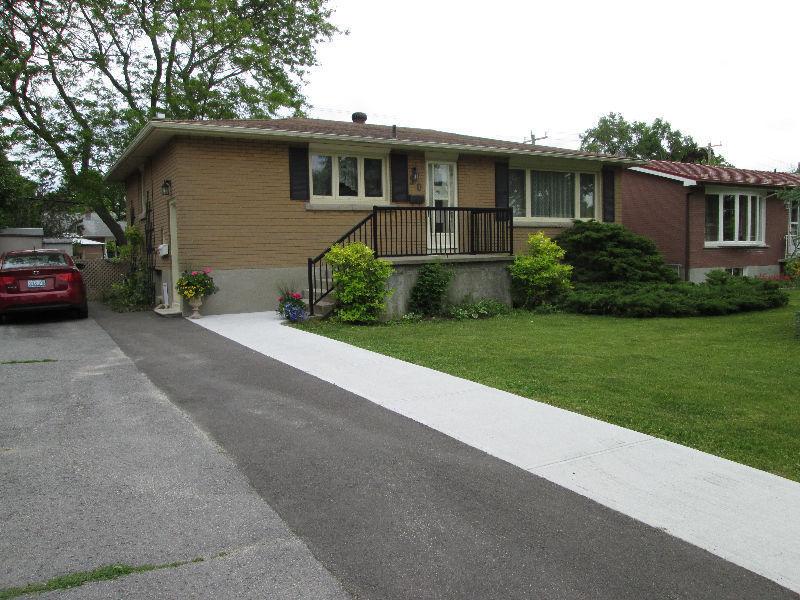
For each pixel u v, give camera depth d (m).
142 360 7.88
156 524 3.42
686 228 19.64
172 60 23.06
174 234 12.45
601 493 3.83
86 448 4.63
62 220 37.94
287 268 12.84
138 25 21.34
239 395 6.15
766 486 3.92
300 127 13.05
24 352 8.50
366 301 11.00
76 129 21.05
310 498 3.76
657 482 3.99
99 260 17.53
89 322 11.59
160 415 5.47
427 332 10.10
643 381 6.59
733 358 7.77
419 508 3.62
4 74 19.28
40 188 24.95
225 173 12.12
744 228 21.19
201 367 7.43
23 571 2.95
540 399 5.96
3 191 21.58
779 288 13.45
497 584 2.84
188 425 5.18
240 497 3.77
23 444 4.72
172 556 3.09
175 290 12.27
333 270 11.23
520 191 16.20
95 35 21.28
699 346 8.64
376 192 13.94
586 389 6.29
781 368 7.15
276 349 8.55
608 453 4.51
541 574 2.93
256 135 12.01
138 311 13.53
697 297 12.44
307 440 4.81
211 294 12.01
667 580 2.88
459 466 4.27
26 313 12.89
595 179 17.53
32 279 11.45
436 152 14.52
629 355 8.02
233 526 3.40
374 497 3.78
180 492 3.84
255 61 23.55
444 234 14.53
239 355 8.14
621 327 10.62
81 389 6.40
